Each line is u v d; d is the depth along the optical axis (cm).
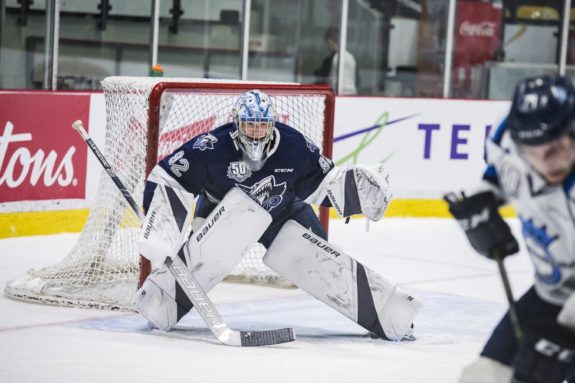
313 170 1159
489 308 1389
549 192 620
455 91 2558
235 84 1390
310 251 1154
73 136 1831
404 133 2250
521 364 621
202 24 2314
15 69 2145
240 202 1137
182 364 1016
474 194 663
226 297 1395
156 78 1344
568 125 586
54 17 2073
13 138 1741
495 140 643
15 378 939
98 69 2212
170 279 1141
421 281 1580
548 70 2645
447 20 2491
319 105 1535
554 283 659
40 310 1250
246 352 1079
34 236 1789
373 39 2467
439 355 1102
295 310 1330
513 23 2586
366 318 1157
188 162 1119
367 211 1162
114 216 1357
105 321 1203
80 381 935
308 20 2409
